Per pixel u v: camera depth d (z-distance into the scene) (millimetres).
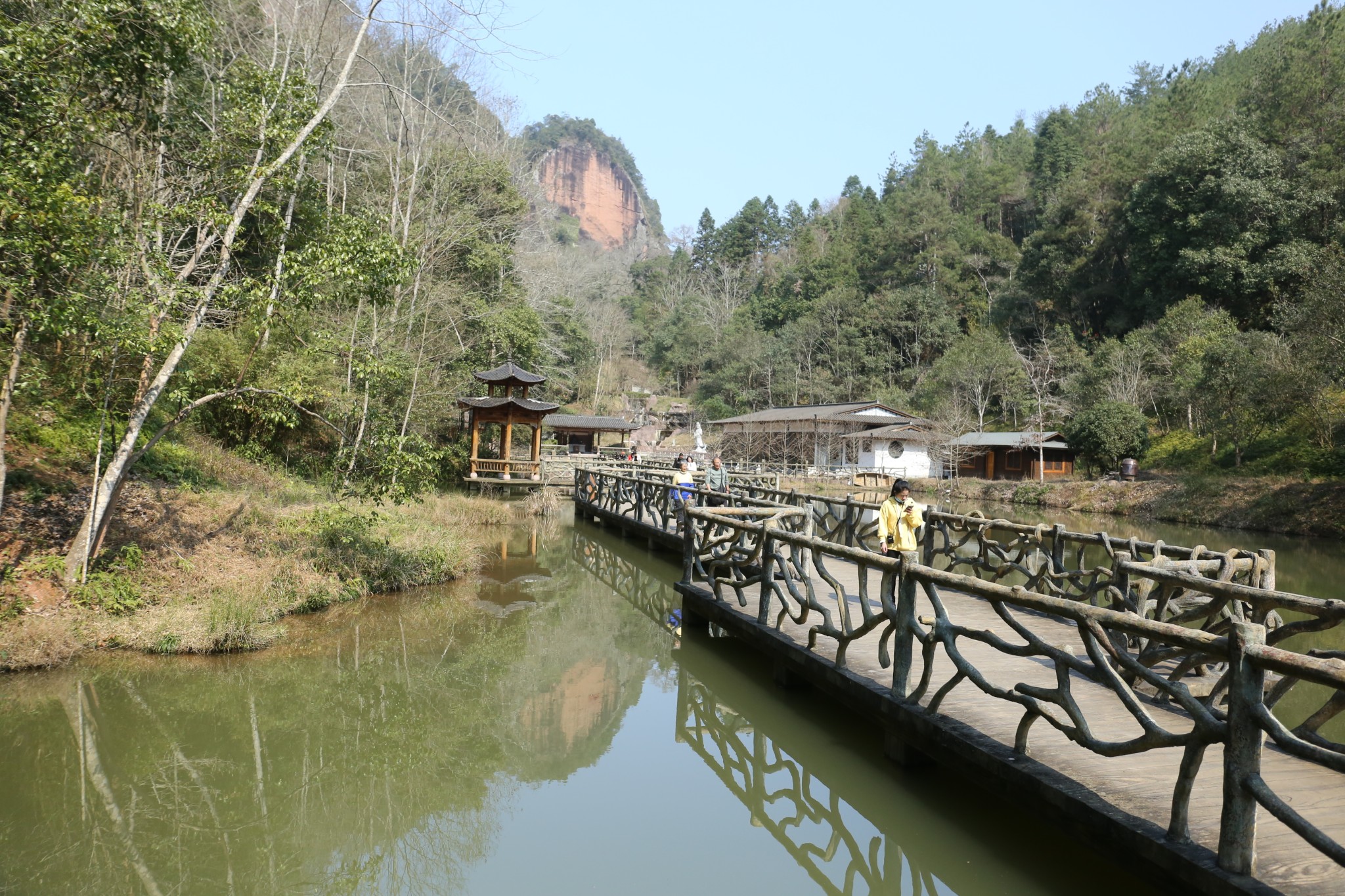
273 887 4180
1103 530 21797
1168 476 28891
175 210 8312
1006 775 3760
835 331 62094
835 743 5508
